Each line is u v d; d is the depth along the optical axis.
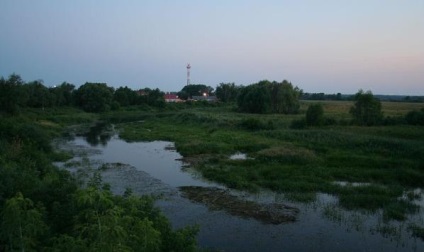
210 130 51.06
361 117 49.09
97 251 6.11
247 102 79.81
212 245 14.66
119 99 107.88
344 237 15.46
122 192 22.05
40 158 22.47
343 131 42.31
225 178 24.77
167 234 9.37
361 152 31.59
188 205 19.66
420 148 30.27
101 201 6.95
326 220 17.41
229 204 19.83
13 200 6.89
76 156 34.22
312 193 21.64
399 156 29.75
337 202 20.08
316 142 36.66
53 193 9.97
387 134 40.03
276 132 43.28
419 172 24.88
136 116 88.75
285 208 19.12
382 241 15.05
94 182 11.10
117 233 6.31
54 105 83.88
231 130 50.78
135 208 8.74
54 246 6.95
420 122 47.75
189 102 125.06
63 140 45.94
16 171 12.77
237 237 15.46
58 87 94.12
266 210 18.81
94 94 92.62
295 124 49.94
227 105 124.69
